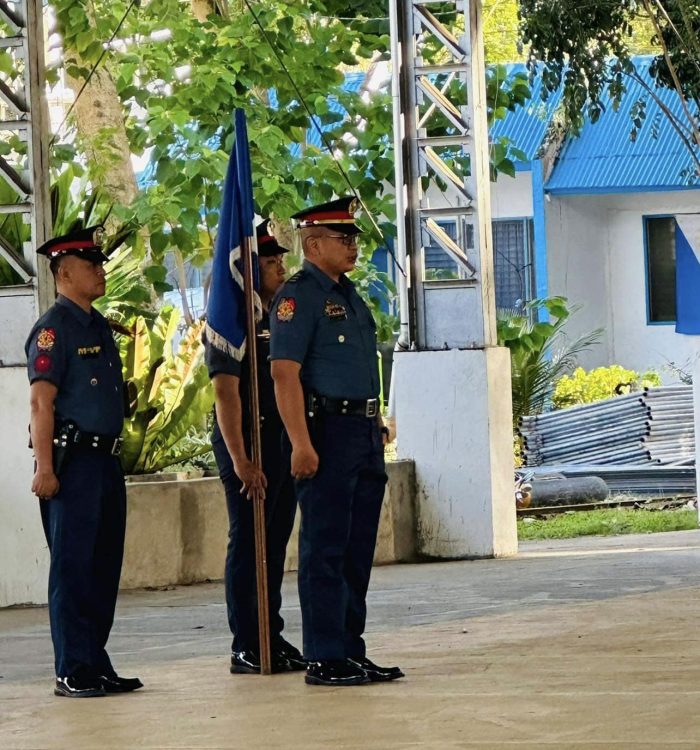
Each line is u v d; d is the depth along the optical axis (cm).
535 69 1798
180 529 1293
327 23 1997
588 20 1758
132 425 1464
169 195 1775
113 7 1922
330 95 1983
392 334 1994
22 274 1220
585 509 2067
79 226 1545
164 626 1039
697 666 736
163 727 646
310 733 613
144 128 1906
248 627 802
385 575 1299
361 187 1877
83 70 1902
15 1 1226
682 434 2300
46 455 748
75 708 711
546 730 593
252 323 777
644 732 580
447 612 1021
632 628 886
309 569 734
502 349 1453
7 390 1208
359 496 749
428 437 1433
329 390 730
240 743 603
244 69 1919
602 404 2345
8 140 1489
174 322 1574
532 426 2377
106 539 766
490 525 1420
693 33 1853
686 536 1648
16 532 1209
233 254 781
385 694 696
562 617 956
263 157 1853
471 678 733
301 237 746
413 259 1444
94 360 760
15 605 1211
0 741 638
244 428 801
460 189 1432
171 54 1931
